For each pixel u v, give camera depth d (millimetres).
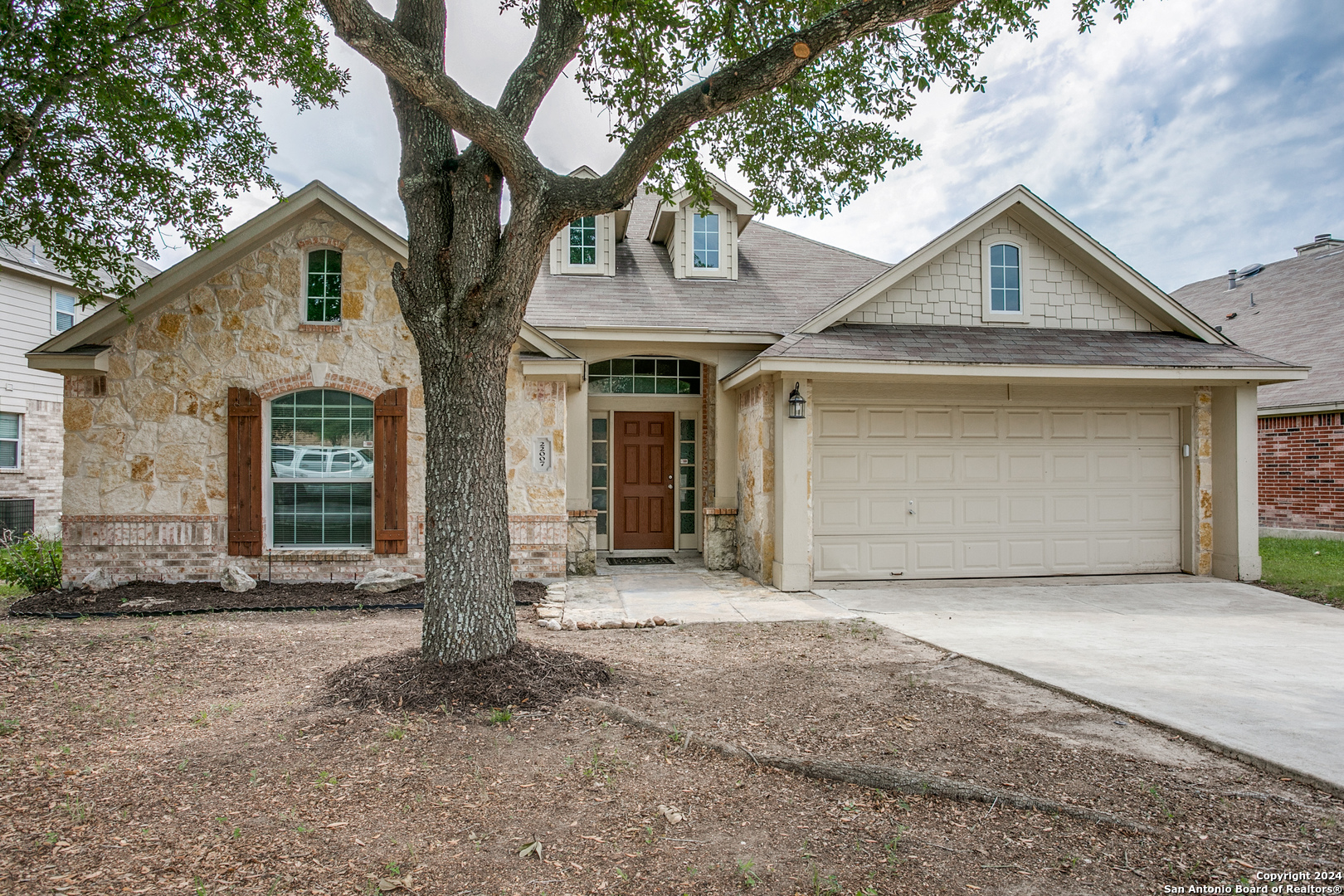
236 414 8664
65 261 7871
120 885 2607
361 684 4660
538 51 4973
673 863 2795
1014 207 10320
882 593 8914
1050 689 4996
